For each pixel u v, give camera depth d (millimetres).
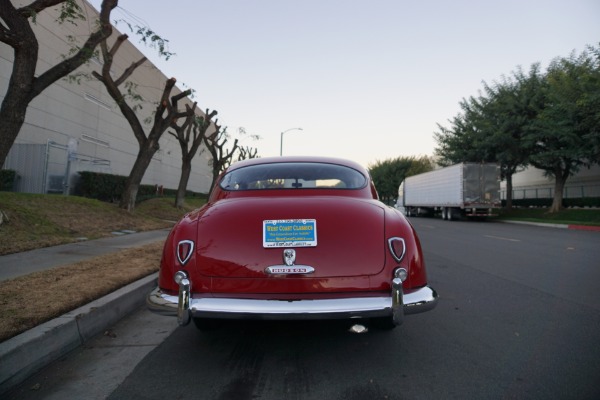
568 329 4145
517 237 14250
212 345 3715
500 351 3553
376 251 2957
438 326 4246
